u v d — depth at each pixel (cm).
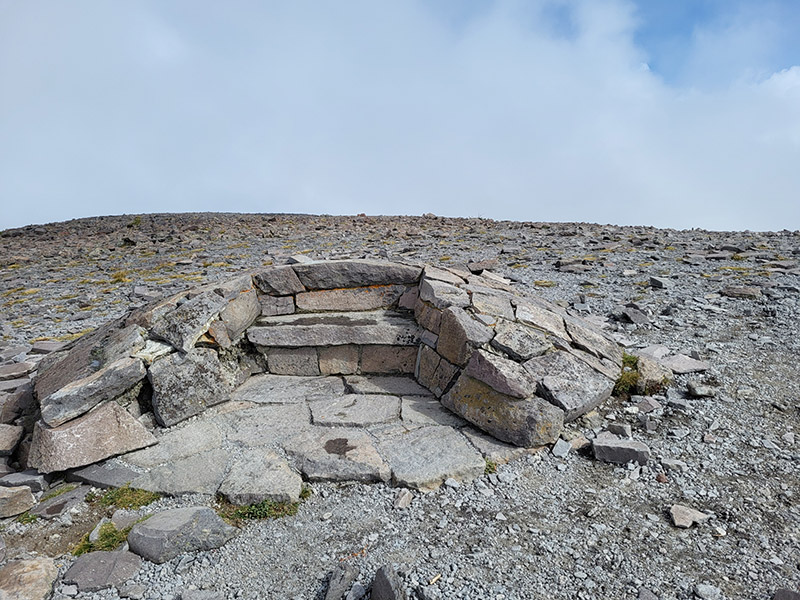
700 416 535
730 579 331
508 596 321
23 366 768
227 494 424
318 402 582
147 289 1340
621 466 462
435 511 411
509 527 388
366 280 696
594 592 324
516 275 1246
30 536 392
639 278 1162
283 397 596
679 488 428
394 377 641
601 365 581
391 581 304
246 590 335
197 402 560
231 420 550
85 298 1295
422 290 654
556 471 459
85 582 335
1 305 1340
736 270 1183
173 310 588
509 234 2077
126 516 407
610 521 392
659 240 1745
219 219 3169
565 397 506
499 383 508
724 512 396
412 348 640
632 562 349
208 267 1622
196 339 582
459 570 343
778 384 595
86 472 459
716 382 605
